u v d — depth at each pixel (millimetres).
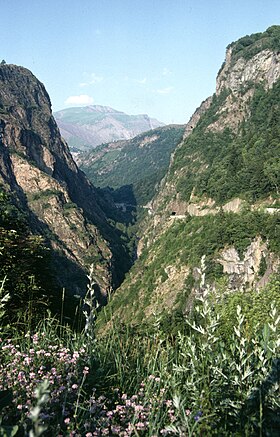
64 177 189500
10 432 2570
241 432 3350
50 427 3357
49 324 6156
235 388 3848
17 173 155625
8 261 11875
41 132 199125
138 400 4102
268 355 3859
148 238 164000
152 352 5211
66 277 122250
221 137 172875
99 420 3541
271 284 11805
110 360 5023
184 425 3352
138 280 95562
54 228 145250
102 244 153750
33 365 4391
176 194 154000
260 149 108250
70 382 3943
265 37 194500
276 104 153375
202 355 4074
